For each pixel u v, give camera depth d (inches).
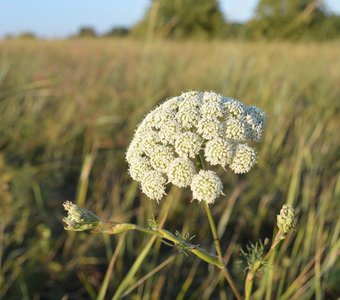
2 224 13.9
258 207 15.6
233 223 15.1
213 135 6.6
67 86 24.8
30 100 21.8
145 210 14.9
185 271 13.5
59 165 17.9
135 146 7.1
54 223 15.6
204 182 6.3
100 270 13.8
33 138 19.8
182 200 15.5
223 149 6.4
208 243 14.4
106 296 12.8
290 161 16.4
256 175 16.7
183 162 6.4
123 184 17.6
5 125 19.9
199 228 15.0
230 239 14.6
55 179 17.6
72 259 13.8
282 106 19.3
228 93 21.9
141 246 13.6
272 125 18.7
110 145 19.6
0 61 28.8
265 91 21.2
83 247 14.0
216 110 6.7
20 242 14.3
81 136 20.7
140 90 23.9
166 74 29.4
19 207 15.2
